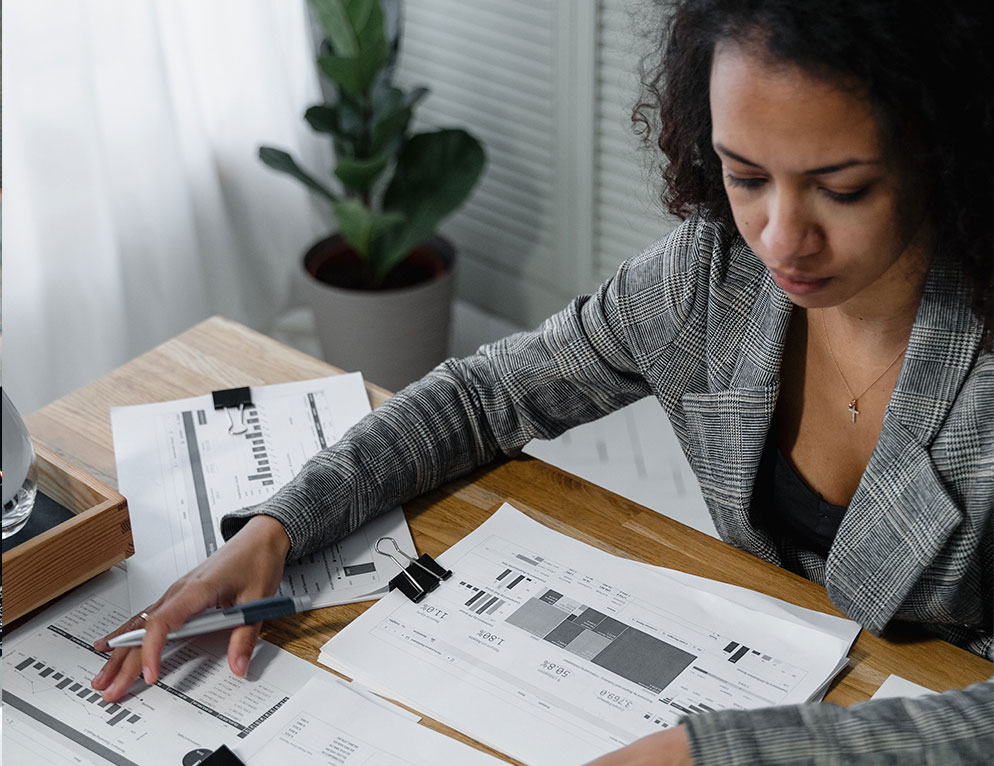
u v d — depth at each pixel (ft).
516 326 9.27
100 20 6.77
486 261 9.16
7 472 3.07
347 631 3.08
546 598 3.18
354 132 7.61
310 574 3.34
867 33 2.35
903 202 2.59
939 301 3.01
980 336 2.98
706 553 3.38
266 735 2.78
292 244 8.64
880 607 3.07
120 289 7.31
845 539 3.17
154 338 7.80
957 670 2.99
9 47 6.29
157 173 7.33
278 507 3.31
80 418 3.92
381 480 3.48
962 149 2.56
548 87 7.96
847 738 2.44
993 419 2.96
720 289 3.51
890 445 3.10
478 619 3.11
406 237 7.74
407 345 7.86
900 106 2.44
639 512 3.54
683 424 3.76
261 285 8.65
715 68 2.59
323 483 3.39
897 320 3.18
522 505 3.58
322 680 2.94
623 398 3.85
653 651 3.00
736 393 3.44
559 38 7.69
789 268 2.67
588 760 2.71
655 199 3.93
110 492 3.23
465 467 3.70
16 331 6.89
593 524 3.49
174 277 7.72
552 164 8.25
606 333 3.70
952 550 3.05
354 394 4.02
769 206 2.64
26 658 3.03
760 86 2.47
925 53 2.41
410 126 9.09
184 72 7.43
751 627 3.07
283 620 3.17
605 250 8.37
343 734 2.79
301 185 8.49
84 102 6.66
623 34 7.30
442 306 7.90
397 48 7.88
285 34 8.10
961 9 2.38
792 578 3.29
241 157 8.05
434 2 8.36
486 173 8.73
